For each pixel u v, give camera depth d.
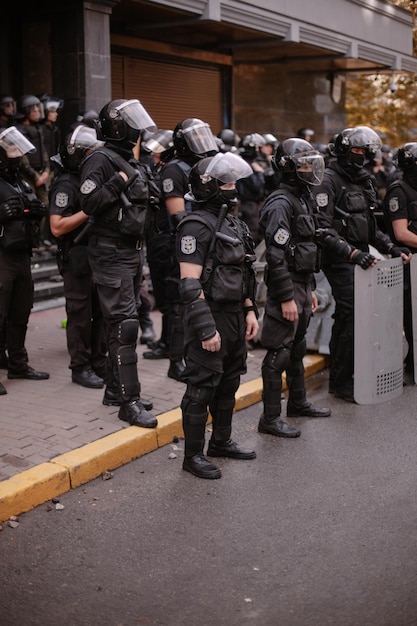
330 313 7.36
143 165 5.46
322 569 3.77
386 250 6.54
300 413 5.99
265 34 13.32
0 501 4.22
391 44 16.84
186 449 4.91
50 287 9.55
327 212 6.07
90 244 5.35
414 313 6.71
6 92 10.87
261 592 3.58
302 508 4.43
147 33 13.31
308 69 17.88
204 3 11.58
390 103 22.27
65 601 3.51
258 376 6.71
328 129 18.81
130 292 5.34
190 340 4.75
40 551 3.96
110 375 5.71
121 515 4.35
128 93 13.29
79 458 4.77
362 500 4.53
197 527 4.21
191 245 4.59
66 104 10.40
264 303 7.44
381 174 13.39
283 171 5.34
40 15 10.45
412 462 5.09
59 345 7.53
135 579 3.70
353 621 3.34
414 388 6.74
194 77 14.80
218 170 4.56
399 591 3.56
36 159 9.66
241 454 5.14
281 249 5.24
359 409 6.19
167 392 6.11
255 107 16.50
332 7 14.52
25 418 5.45
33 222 6.09
